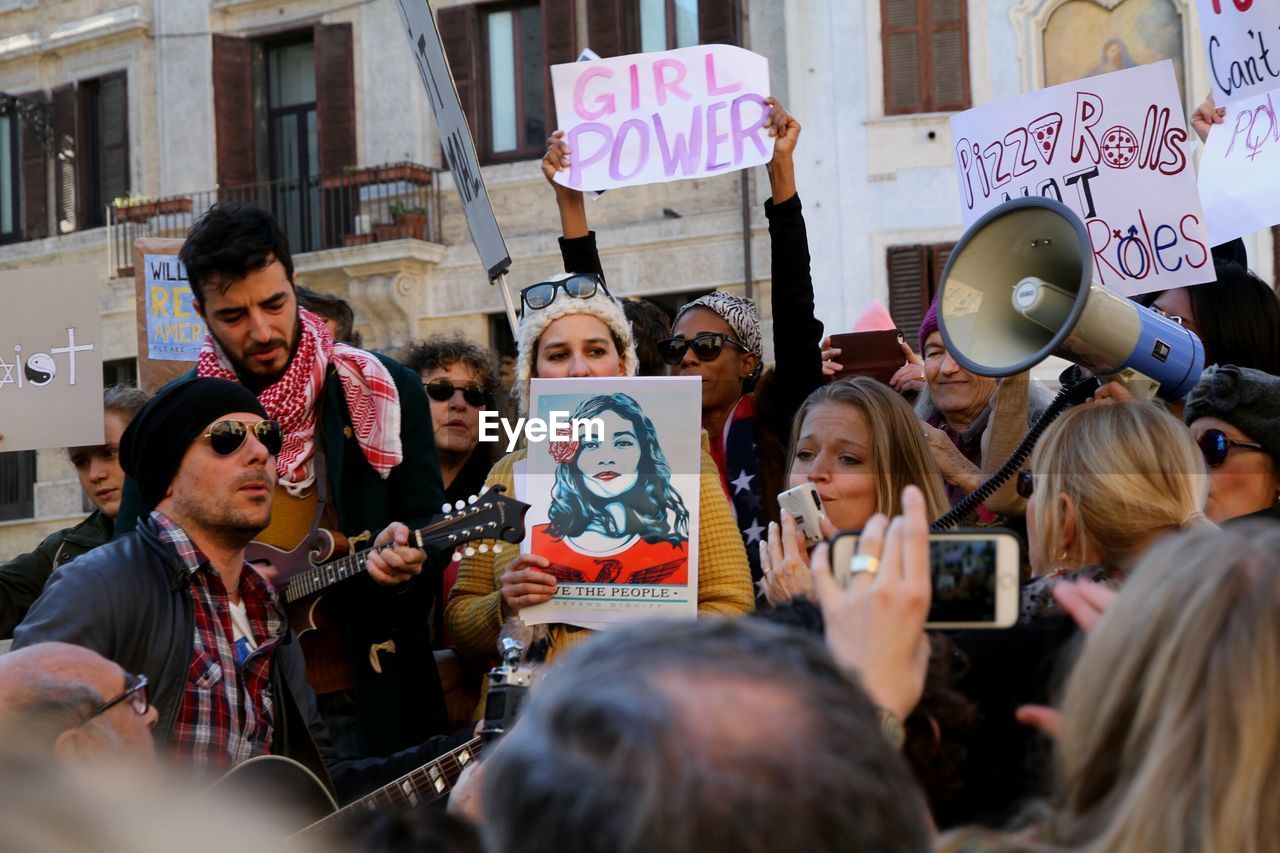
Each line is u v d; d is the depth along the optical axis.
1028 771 2.77
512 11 22.86
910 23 21.05
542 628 4.55
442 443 7.35
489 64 22.94
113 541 4.43
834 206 21.25
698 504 4.46
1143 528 3.55
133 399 6.78
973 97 20.92
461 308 23.09
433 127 23.50
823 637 2.64
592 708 1.51
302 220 24.22
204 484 4.40
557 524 4.51
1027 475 4.33
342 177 23.48
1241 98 6.02
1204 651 2.01
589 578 4.45
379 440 5.25
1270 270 19.34
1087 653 2.17
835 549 2.46
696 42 21.91
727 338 5.80
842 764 1.50
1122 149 5.55
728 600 4.58
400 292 23.06
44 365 6.05
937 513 4.59
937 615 2.61
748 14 21.75
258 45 24.72
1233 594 2.03
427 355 7.45
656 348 6.32
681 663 1.55
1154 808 1.98
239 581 4.59
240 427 4.46
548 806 1.49
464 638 4.95
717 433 5.85
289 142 24.66
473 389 7.39
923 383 6.35
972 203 5.98
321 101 23.95
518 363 5.13
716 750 1.47
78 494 25.16
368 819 1.99
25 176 26.00
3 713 3.14
